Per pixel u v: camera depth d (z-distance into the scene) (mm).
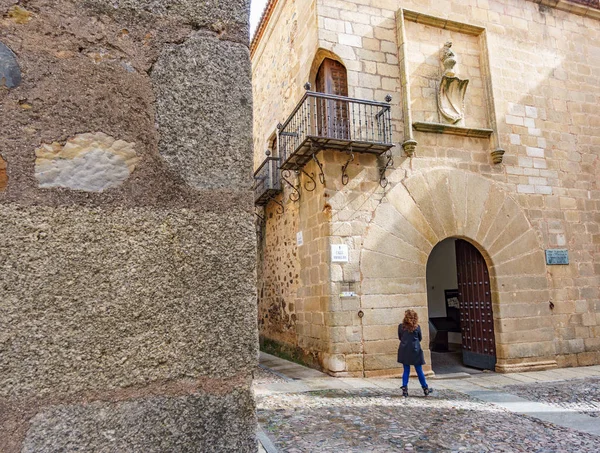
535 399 6574
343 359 7969
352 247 8320
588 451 4352
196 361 1237
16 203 1166
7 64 1219
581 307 9781
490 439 4684
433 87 9422
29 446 1074
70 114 1253
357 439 4582
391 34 9195
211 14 1448
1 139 1184
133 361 1183
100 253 1206
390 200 8672
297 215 9836
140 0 1374
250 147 1415
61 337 1139
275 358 10508
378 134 8695
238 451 1229
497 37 10047
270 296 11773
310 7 9211
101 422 1134
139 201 1270
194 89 1385
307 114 8750
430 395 6727
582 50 10984
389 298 8383
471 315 9875
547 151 10109
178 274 1262
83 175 1235
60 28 1281
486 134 9555
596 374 8578
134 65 1335
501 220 9438
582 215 10188
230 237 1333
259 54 13797
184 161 1335
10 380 1086
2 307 1106
